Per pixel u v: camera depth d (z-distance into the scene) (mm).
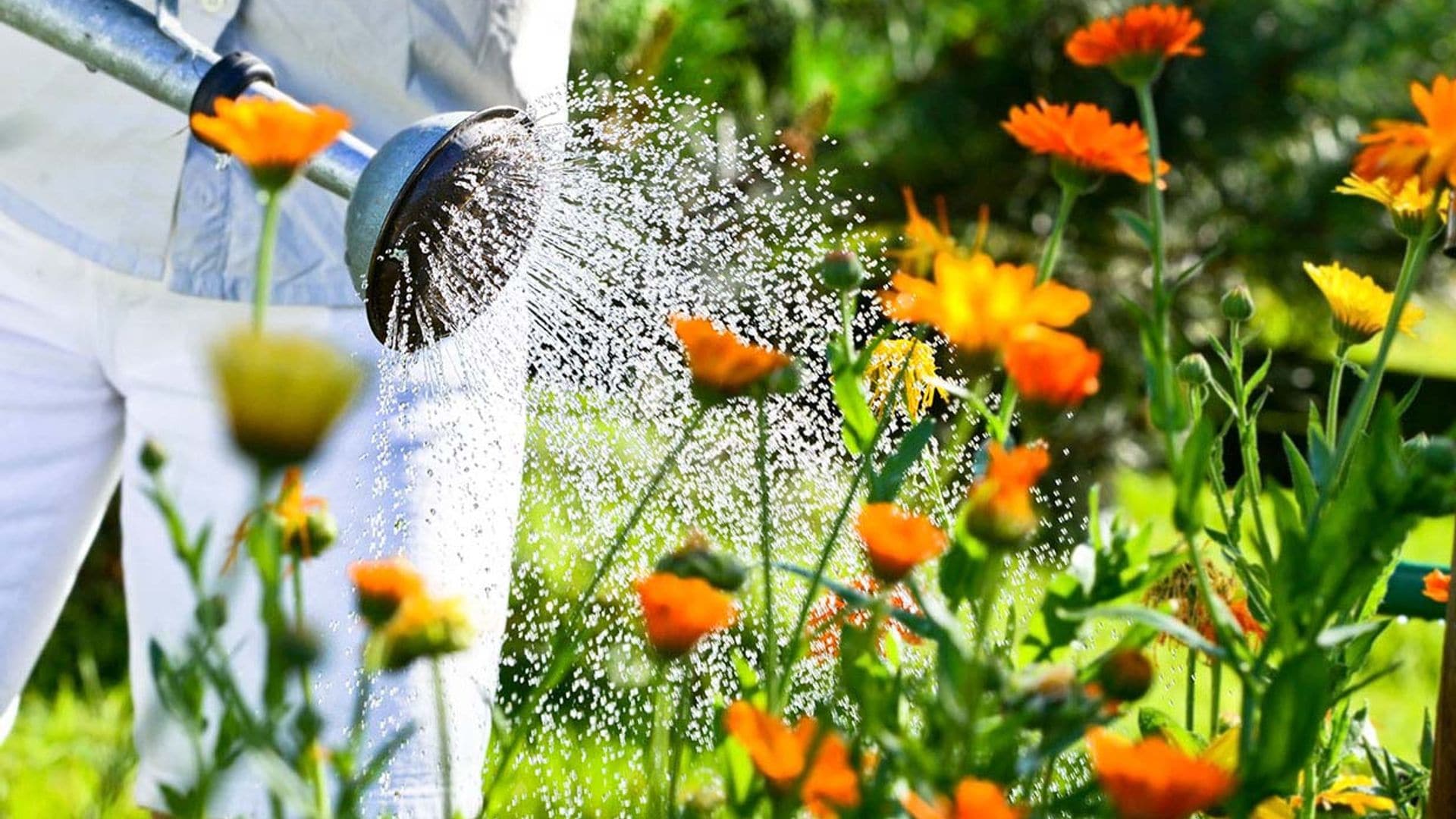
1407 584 2668
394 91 2578
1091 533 1656
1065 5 8008
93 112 2514
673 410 2426
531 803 2607
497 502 2533
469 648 1434
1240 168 8547
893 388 1884
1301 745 1393
